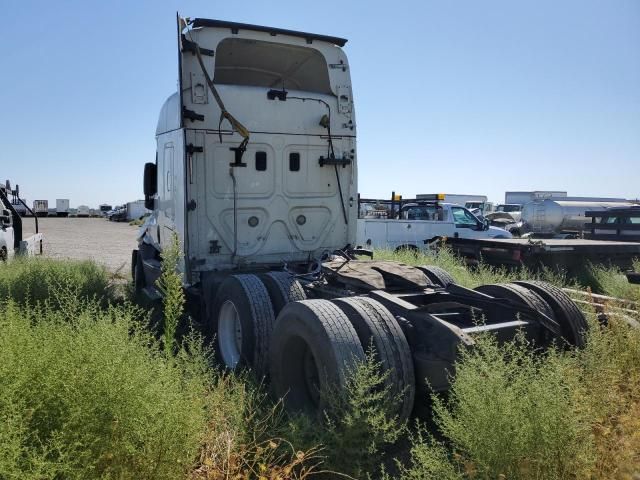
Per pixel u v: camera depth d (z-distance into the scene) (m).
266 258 6.93
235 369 5.28
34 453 2.43
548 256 10.55
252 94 6.76
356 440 3.46
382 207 18.05
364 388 3.62
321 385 3.90
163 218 7.67
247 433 3.65
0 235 11.23
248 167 6.77
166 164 7.39
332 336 3.89
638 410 3.53
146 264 8.70
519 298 4.97
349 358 3.81
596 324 4.88
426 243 14.21
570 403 3.18
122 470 2.67
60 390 2.89
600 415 3.37
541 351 4.51
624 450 2.97
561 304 4.96
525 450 2.80
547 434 2.80
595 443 3.09
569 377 3.45
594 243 11.10
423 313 4.26
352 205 7.48
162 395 2.95
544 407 2.89
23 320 3.82
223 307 5.75
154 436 2.79
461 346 3.77
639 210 13.74
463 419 3.12
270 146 6.88
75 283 8.47
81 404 2.78
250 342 5.16
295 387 4.40
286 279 5.64
